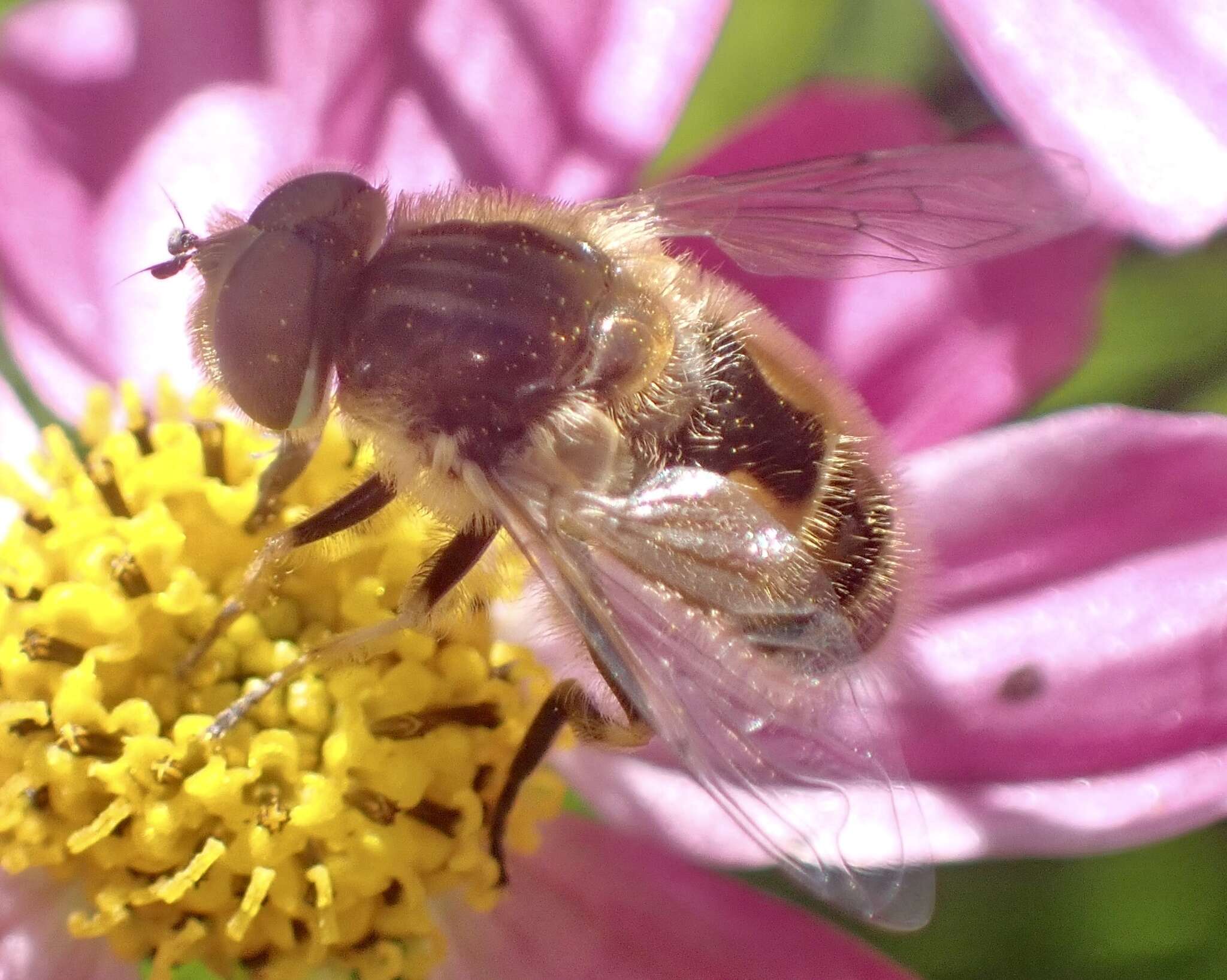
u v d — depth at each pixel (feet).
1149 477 0.20
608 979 0.19
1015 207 0.19
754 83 0.24
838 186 0.19
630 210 0.19
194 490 0.19
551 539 0.17
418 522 0.18
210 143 0.21
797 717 0.17
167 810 0.18
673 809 0.20
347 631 0.18
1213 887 0.22
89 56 0.21
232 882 0.18
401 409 0.17
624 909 0.19
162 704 0.18
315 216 0.17
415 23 0.21
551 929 0.19
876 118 0.21
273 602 0.18
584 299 0.17
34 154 0.21
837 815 0.17
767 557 0.17
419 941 0.19
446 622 0.18
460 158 0.21
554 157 0.21
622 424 0.17
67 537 0.19
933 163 0.19
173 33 0.21
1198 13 0.20
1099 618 0.20
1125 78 0.20
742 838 0.19
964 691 0.20
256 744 0.18
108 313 0.21
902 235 0.19
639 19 0.21
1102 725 0.20
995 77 0.20
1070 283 0.21
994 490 0.20
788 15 0.23
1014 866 0.22
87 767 0.18
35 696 0.18
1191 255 0.22
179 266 0.18
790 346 0.18
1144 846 0.22
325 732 0.18
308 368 0.17
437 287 0.17
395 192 0.18
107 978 0.19
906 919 0.16
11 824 0.18
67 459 0.19
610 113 0.21
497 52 0.21
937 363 0.21
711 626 0.17
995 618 0.20
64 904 0.19
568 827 0.20
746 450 0.17
